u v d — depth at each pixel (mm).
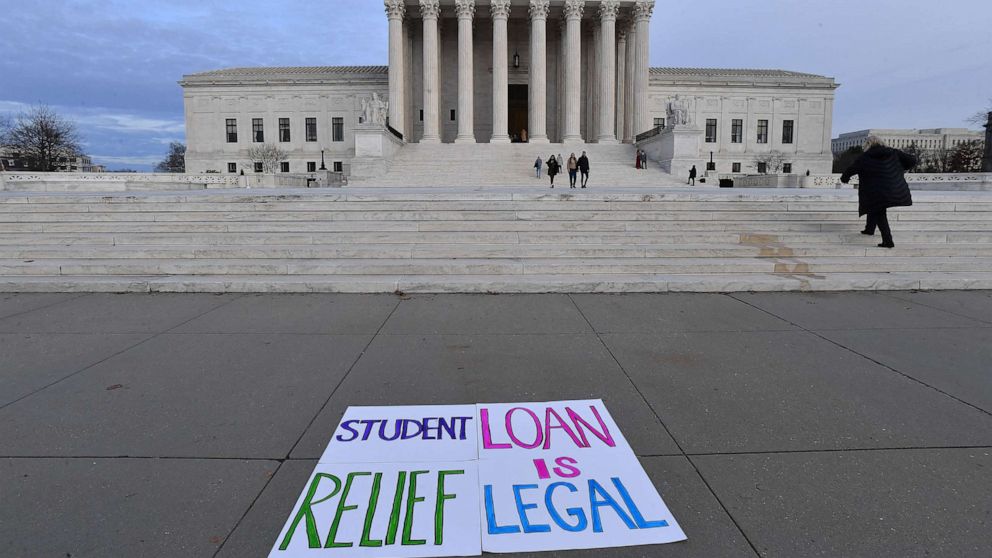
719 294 7875
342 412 4008
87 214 11070
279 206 11328
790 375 4746
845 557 2545
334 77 64875
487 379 4617
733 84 66500
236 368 4918
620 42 52938
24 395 4340
